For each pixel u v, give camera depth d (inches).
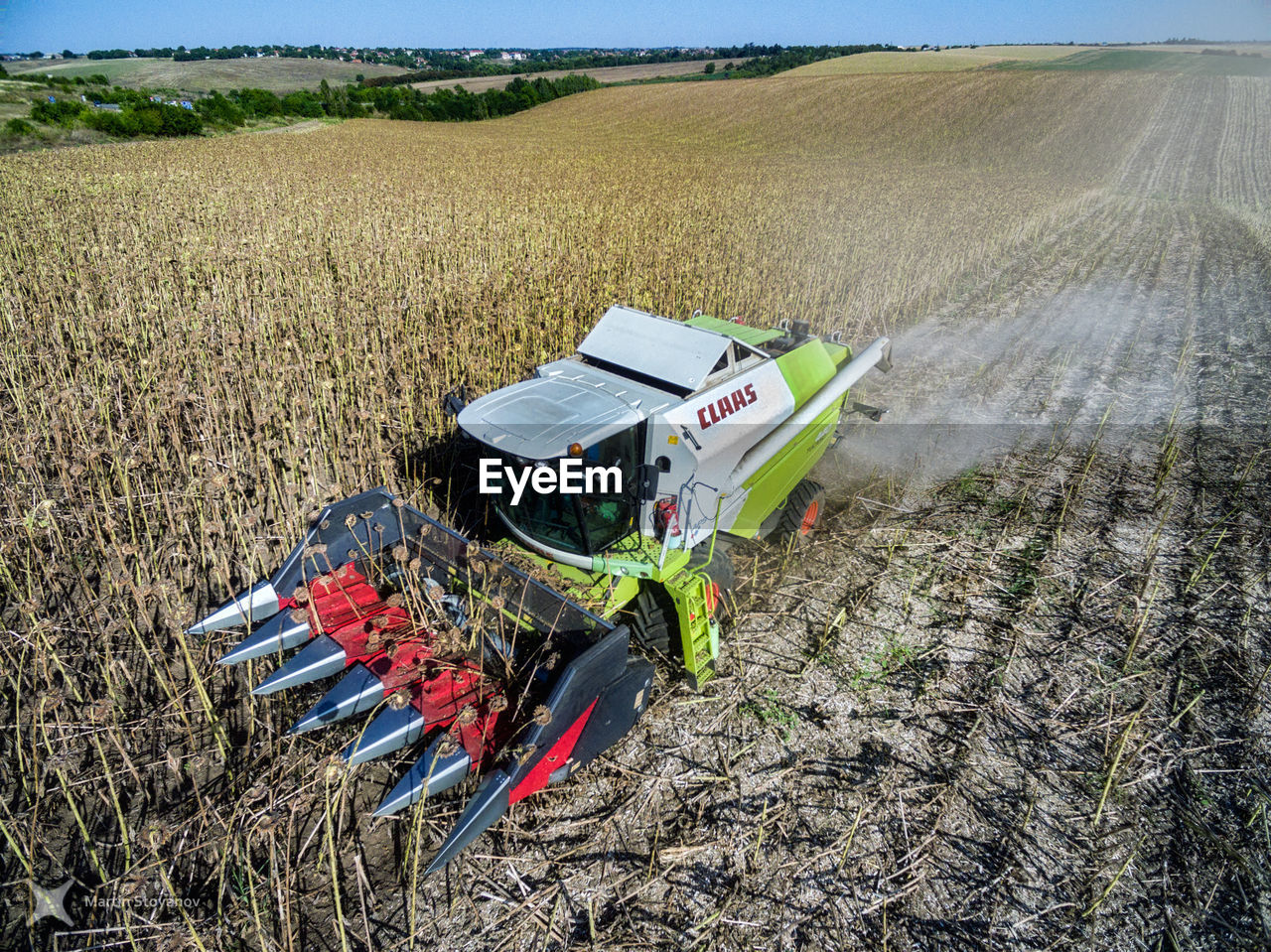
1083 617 235.6
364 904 147.1
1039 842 163.8
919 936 144.5
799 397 252.2
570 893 150.8
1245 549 272.8
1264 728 194.4
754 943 142.5
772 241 674.8
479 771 152.6
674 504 186.9
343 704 158.6
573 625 165.9
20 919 142.3
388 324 423.8
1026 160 1600.6
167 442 312.2
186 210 746.2
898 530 282.2
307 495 271.1
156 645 207.9
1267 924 147.1
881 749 185.8
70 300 461.4
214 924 141.2
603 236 677.3
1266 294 613.6
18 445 288.8
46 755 175.3
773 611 234.8
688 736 188.1
